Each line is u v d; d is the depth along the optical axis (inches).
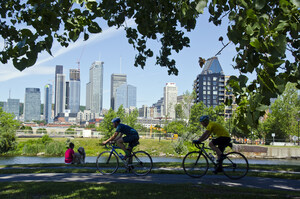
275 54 136.3
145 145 2313.0
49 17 173.6
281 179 341.1
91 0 205.8
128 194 243.0
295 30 141.9
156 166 454.3
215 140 331.0
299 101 2172.7
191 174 345.4
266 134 2600.9
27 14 223.3
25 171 407.5
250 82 156.6
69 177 353.7
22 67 165.2
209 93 5851.4
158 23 261.9
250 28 140.9
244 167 337.1
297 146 2229.3
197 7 159.5
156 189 263.9
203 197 232.1
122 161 366.9
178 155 2052.2
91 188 269.4
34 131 3011.8
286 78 159.0
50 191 259.6
